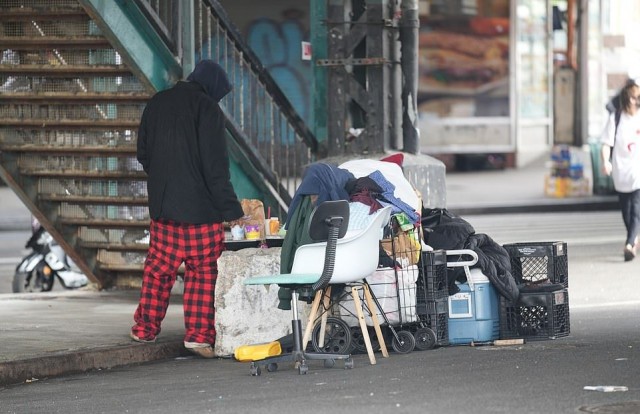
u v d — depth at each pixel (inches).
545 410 548.1
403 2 1069.8
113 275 1136.2
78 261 1106.1
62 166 1044.5
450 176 2559.1
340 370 700.0
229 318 788.0
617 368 666.2
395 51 1072.2
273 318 805.9
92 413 593.6
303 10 2512.3
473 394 594.2
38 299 1058.1
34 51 996.6
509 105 2650.1
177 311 965.8
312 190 733.3
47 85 1007.0
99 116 1010.7
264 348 765.9
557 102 2447.1
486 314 791.7
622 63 2474.2
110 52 983.6
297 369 714.8
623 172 1270.9
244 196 1035.3
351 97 1070.4
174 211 773.3
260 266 795.4
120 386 684.1
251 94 1043.3
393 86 1073.5
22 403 636.7
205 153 773.3
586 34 2453.2
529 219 1920.5
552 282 831.7
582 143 2449.6
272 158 1058.1
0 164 1035.3
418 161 1051.3
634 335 805.2
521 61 2647.6
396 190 803.4
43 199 1071.6
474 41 2625.5
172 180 773.9
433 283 775.7
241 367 745.6
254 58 1039.6
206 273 792.9
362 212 713.0
